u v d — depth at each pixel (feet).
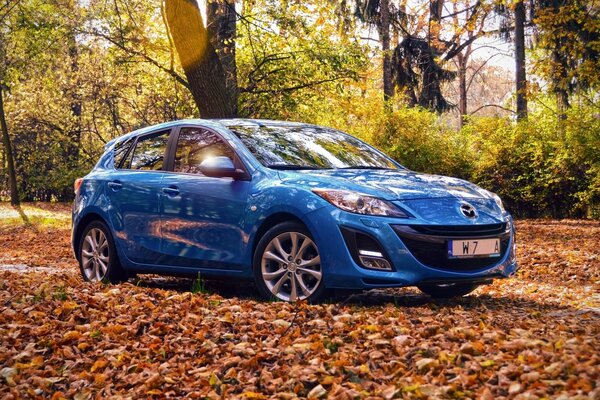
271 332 16.12
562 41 84.23
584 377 11.34
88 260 25.75
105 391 13.65
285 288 19.70
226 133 22.21
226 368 14.16
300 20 59.67
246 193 20.49
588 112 69.97
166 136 24.20
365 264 18.19
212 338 16.03
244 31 62.39
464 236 18.65
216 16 54.90
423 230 18.26
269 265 19.85
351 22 89.97
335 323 16.20
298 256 19.20
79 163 117.29
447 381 12.05
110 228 24.50
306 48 63.21
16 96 115.65
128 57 65.87
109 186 24.81
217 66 45.29
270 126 23.15
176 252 22.26
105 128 117.19
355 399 11.89
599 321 17.48
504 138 74.95
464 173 77.71
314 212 18.75
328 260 18.49
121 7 62.54
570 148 69.72
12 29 69.72
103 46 69.00
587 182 69.46
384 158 23.44
